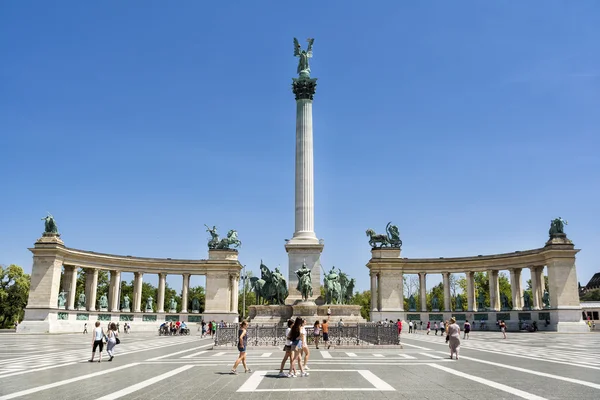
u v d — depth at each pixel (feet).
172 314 318.65
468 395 53.47
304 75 220.84
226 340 135.85
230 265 326.85
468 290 311.88
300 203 206.90
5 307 336.70
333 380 65.77
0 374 74.64
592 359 98.22
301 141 212.64
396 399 51.19
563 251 257.55
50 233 261.65
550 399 50.96
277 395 54.03
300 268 197.26
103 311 287.48
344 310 184.96
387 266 321.52
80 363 92.22
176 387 60.29
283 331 137.28
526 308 279.49
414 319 313.94
